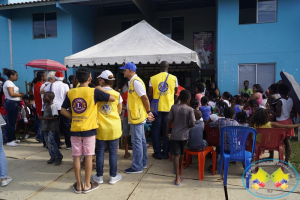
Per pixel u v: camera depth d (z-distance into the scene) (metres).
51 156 4.25
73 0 9.38
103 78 3.39
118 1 9.80
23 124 6.61
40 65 6.23
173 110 3.43
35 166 4.15
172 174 3.79
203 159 3.57
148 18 10.87
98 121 3.29
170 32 11.36
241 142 3.27
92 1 9.91
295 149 5.13
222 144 3.39
